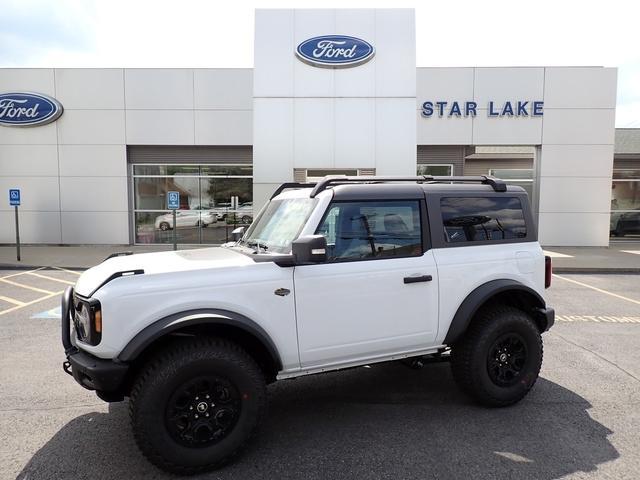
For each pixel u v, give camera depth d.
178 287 3.26
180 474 3.20
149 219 18.62
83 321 3.29
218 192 18.72
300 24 13.82
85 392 4.63
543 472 3.22
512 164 19.91
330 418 4.08
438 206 4.14
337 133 13.91
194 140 17.91
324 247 3.38
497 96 17.70
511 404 4.29
